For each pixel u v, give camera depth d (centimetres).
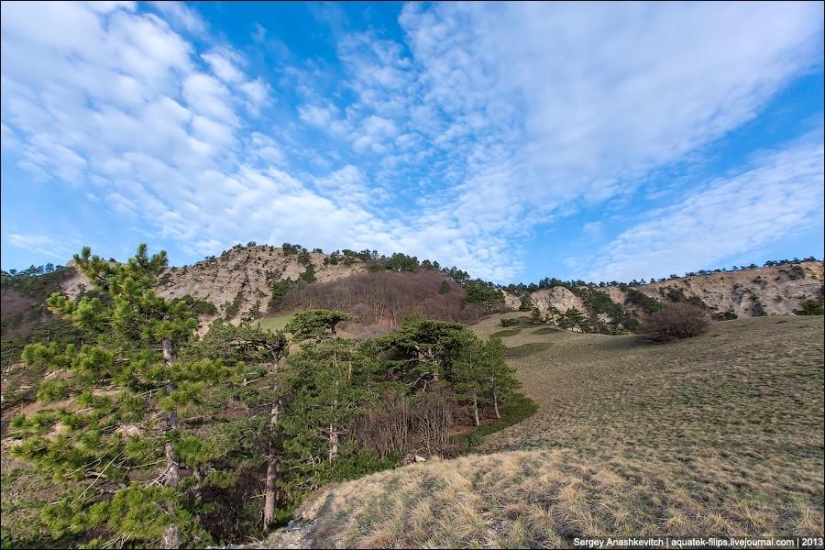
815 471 1038
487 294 9312
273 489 1619
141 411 938
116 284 1059
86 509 890
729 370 2738
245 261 14850
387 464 1581
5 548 979
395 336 3195
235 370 1070
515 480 862
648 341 4859
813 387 2073
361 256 15812
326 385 1762
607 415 2361
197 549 884
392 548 635
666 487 812
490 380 3005
